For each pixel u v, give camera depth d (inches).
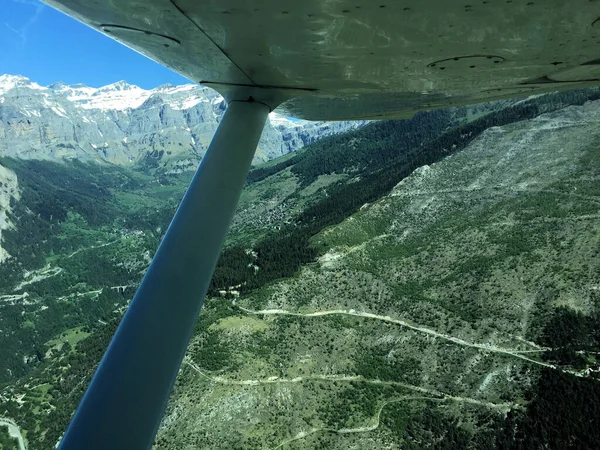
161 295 204.7
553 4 191.0
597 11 198.8
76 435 168.9
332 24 213.0
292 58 256.7
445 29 216.8
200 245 225.0
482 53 249.4
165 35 246.8
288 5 197.6
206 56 263.1
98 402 175.6
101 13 236.4
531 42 234.4
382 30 218.5
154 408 180.5
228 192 250.7
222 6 203.0
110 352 189.2
